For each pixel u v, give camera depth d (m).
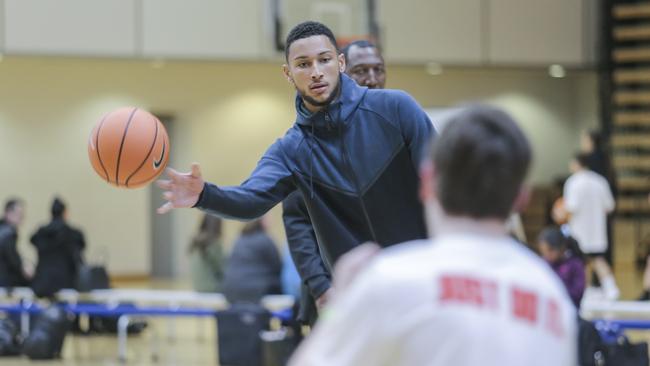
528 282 2.36
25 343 12.57
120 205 22.25
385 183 4.71
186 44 21.00
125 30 20.72
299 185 4.82
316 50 4.68
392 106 4.69
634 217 23.39
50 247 14.21
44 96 21.70
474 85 23.77
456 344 2.25
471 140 2.40
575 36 23.17
